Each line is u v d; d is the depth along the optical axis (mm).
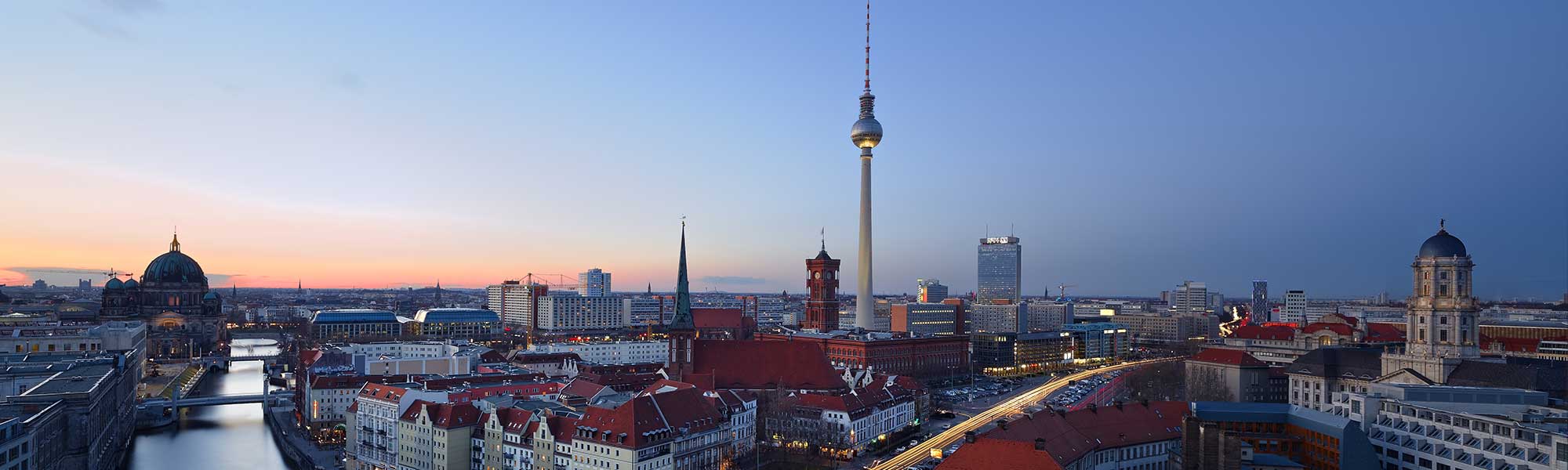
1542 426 160625
